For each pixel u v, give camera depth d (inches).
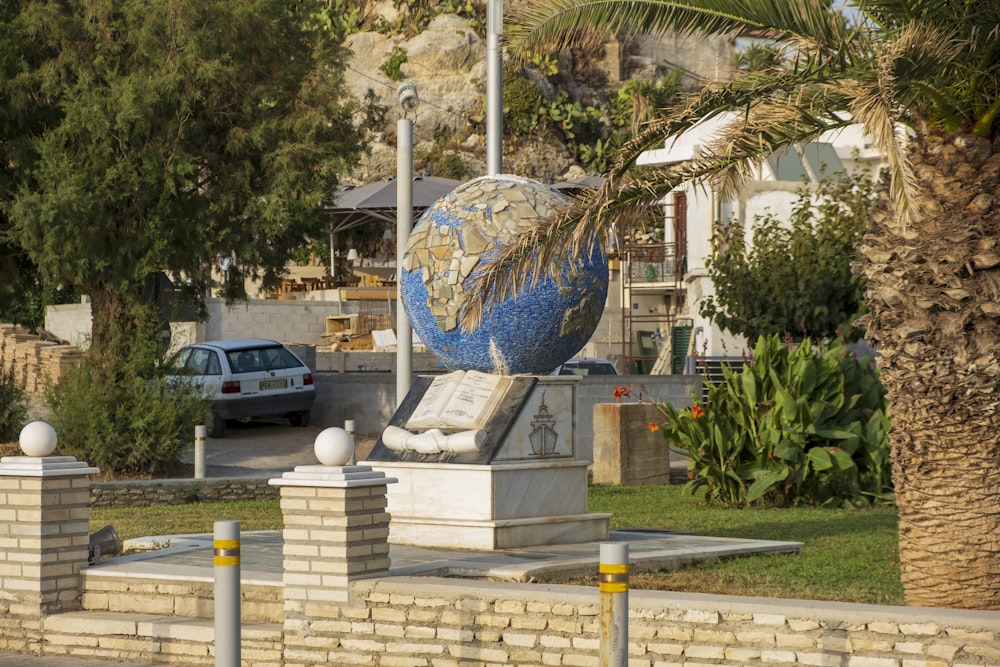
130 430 935.0
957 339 366.9
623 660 272.7
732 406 789.2
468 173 3326.8
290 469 1021.8
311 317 1819.6
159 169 940.6
